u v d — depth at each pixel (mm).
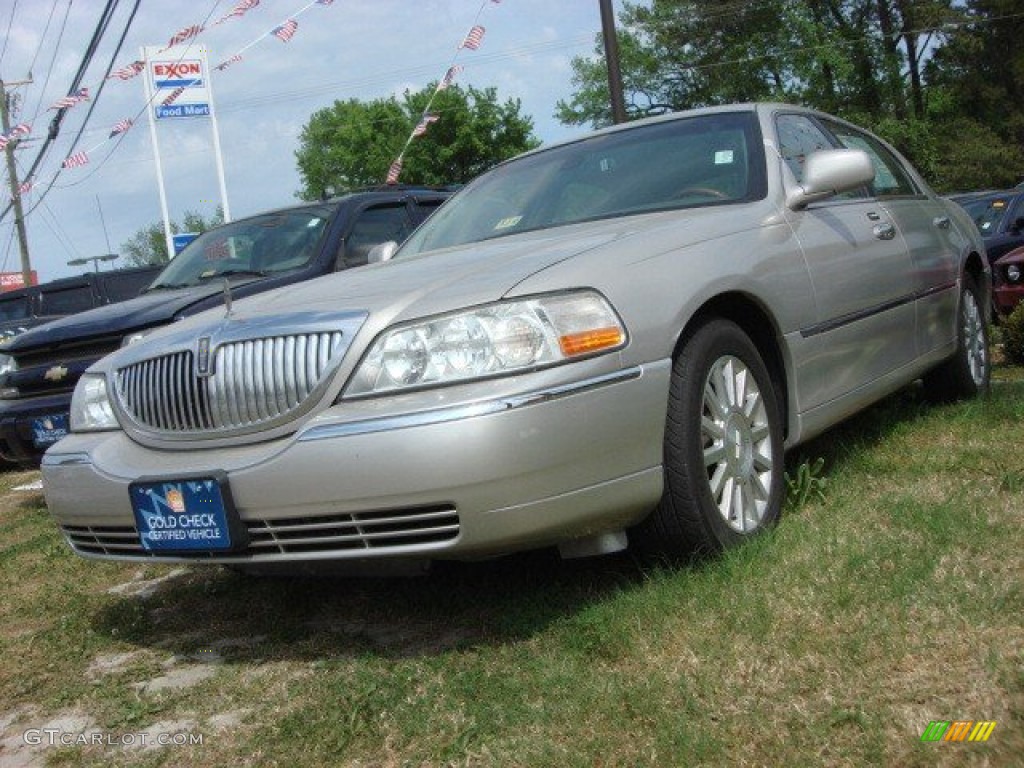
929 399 5840
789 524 3812
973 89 46000
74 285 13820
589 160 4867
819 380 4266
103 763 2949
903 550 3293
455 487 2980
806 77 42438
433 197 9031
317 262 7645
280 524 3240
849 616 2916
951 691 2471
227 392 3402
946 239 5730
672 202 4398
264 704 3156
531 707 2781
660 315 3381
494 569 3963
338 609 3920
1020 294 9070
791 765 2312
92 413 3902
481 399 2998
